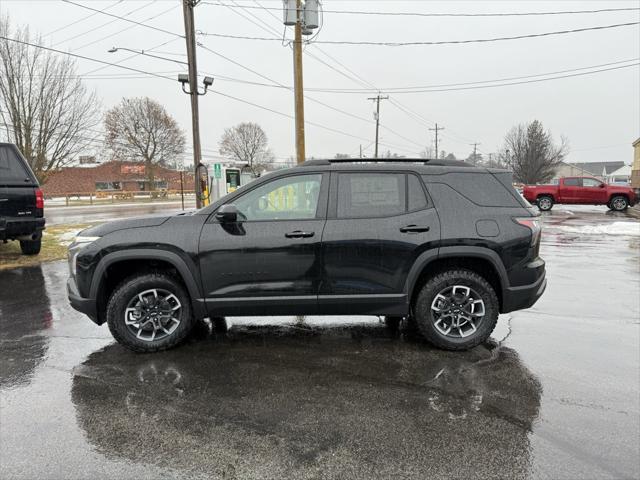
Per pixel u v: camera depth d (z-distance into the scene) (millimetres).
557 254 9219
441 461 2365
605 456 2414
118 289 3795
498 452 2445
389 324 4656
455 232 3770
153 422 2744
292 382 3303
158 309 3869
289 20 13336
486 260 3846
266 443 2523
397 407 2934
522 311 5113
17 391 3154
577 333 4359
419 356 3791
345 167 3900
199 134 15555
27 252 8719
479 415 2832
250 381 3320
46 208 28375
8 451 2447
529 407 2934
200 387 3221
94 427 2689
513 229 3816
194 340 4191
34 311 5156
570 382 3295
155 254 3713
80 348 3988
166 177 61062
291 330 4477
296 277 3777
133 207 28453
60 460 2369
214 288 3777
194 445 2502
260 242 3730
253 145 72688
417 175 3912
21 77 20750
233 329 4504
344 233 3758
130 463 2346
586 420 2777
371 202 3861
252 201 3838
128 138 48125
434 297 3852
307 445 2508
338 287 3797
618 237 11906
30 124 21328
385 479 2219
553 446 2504
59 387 3219
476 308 3883
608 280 6742
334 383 3287
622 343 4086
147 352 3854
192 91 15219
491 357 3762
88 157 44156
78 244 3811
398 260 3779
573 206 25656
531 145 48312
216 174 20281
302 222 3775
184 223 3795
